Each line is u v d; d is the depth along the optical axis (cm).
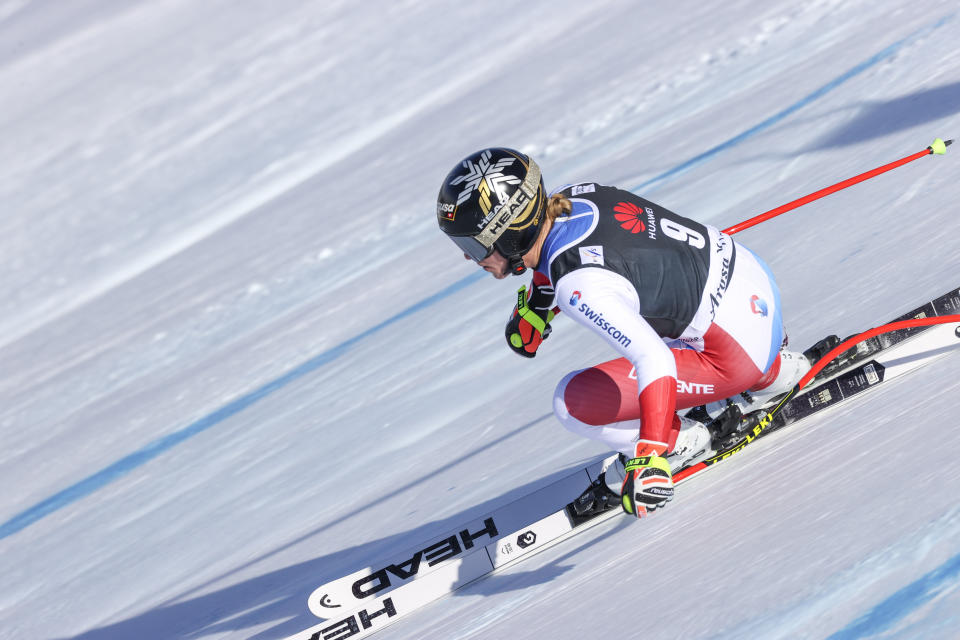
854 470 776
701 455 991
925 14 2920
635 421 938
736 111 3120
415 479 1531
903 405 880
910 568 588
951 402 824
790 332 1244
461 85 7588
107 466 2778
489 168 838
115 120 13212
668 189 2561
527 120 4919
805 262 1505
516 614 826
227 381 3106
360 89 9506
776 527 738
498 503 1196
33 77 16212
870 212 1566
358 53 11044
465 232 844
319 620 1118
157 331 4338
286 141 8881
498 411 1689
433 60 9112
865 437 842
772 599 626
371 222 4484
